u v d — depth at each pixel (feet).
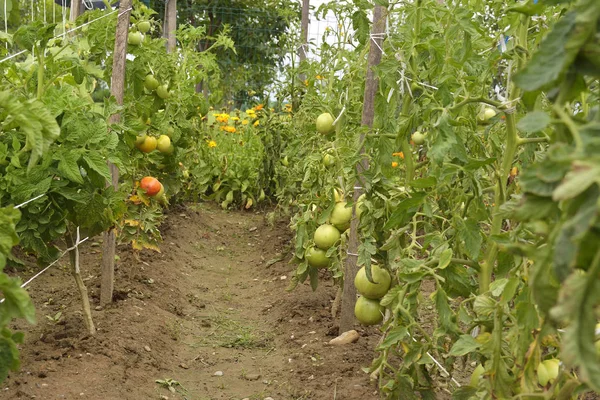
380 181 10.72
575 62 3.30
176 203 27.84
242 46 48.37
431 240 8.87
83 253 19.07
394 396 8.89
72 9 18.69
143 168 18.54
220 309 17.69
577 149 2.91
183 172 27.66
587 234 2.93
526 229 7.11
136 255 17.37
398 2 10.91
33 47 9.89
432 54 10.46
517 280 5.87
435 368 10.10
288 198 25.41
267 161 30.35
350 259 13.56
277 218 28.53
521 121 3.51
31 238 10.09
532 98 4.22
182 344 14.66
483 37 11.41
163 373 12.65
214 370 13.30
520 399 5.44
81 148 10.09
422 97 10.62
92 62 14.69
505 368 6.17
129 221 16.69
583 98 5.80
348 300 13.75
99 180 10.59
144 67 16.65
